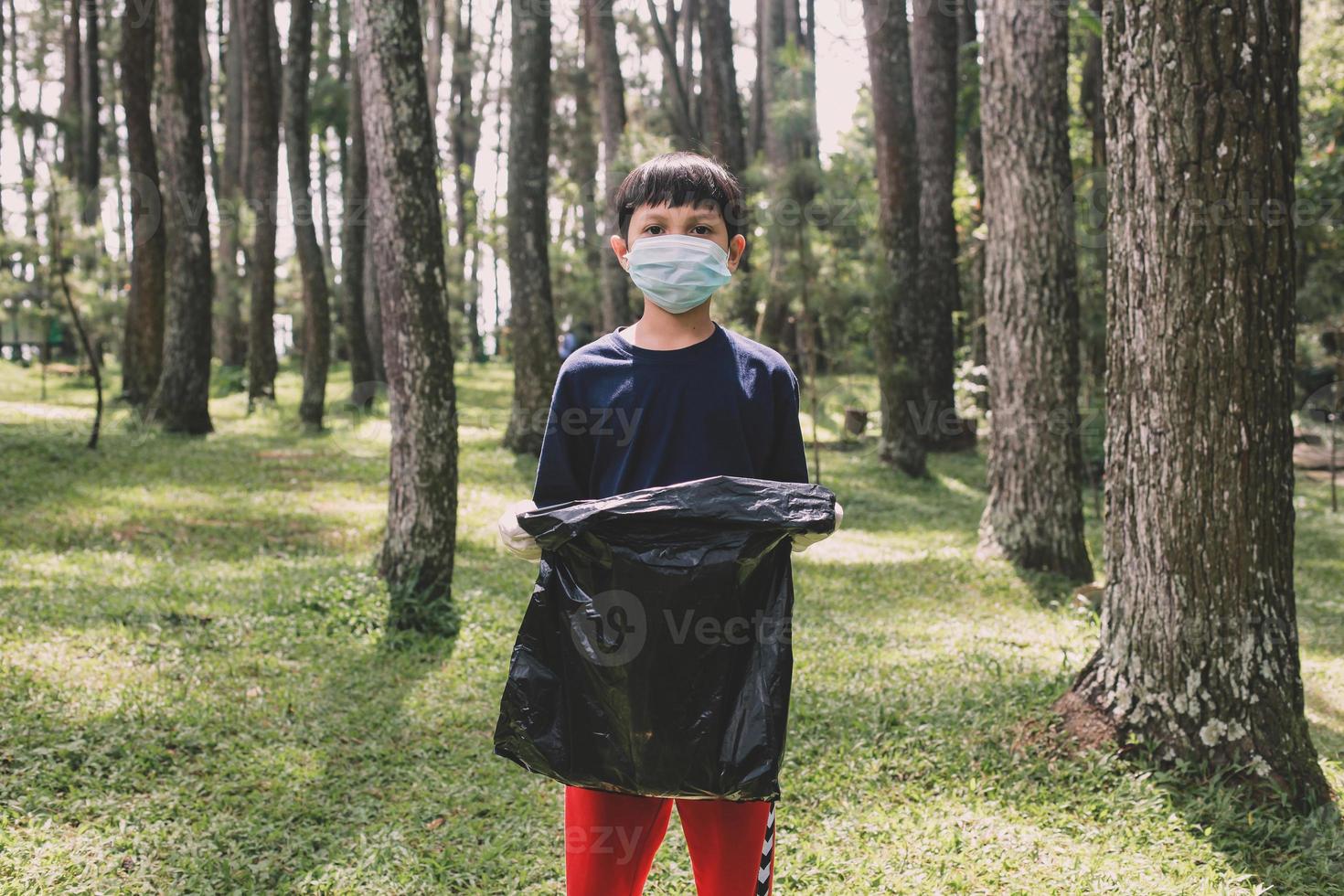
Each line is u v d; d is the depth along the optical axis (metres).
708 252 2.08
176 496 11.33
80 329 13.88
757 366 2.16
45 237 20.64
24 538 8.94
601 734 1.97
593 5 18.86
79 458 13.05
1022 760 4.70
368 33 6.92
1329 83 20.39
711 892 2.22
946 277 18.25
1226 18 4.11
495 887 3.72
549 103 15.23
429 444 7.27
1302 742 4.32
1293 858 3.84
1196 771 4.33
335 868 3.81
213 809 4.22
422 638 6.82
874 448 18.23
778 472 2.20
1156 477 4.43
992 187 9.52
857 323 15.30
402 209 7.07
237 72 26.67
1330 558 11.23
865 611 8.13
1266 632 4.33
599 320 23.69
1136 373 4.47
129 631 6.37
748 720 1.93
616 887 2.21
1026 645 7.16
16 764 4.44
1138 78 4.29
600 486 2.15
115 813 4.11
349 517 10.84
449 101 31.78
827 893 3.61
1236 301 4.20
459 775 4.72
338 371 32.97
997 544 9.64
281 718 5.26
